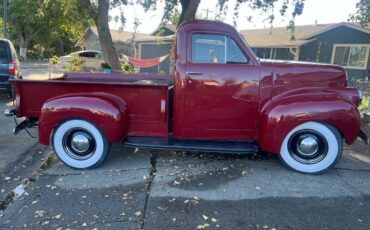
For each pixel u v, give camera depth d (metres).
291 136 4.30
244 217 3.32
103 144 4.46
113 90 4.49
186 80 4.41
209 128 4.54
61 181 4.17
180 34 4.41
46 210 3.46
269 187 3.96
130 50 25.98
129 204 3.57
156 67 21.98
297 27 23.19
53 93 4.57
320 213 3.40
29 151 5.44
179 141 4.62
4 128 6.79
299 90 4.46
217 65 4.39
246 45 4.42
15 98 4.57
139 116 4.57
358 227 3.17
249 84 4.41
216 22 4.44
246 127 4.53
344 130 4.18
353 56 18.94
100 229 3.12
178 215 3.35
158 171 4.43
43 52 40.69
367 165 4.75
